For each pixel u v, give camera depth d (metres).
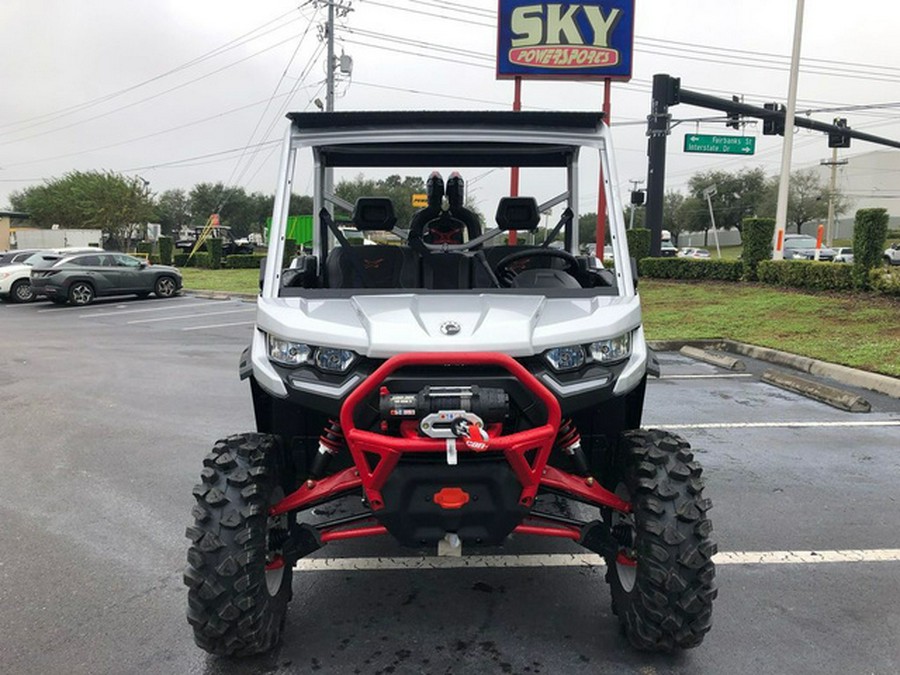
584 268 4.29
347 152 4.34
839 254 41.91
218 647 3.01
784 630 3.46
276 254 3.54
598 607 3.71
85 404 8.34
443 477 2.88
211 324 16.89
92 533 4.68
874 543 4.43
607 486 3.57
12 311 20.69
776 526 4.68
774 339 11.58
